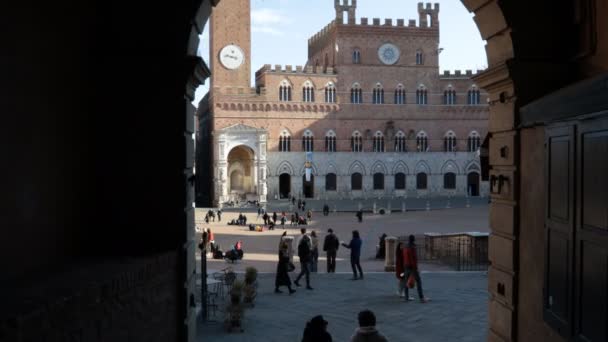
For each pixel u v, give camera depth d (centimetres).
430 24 9094
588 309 634
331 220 6134
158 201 875
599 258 602
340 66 8831
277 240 4375
